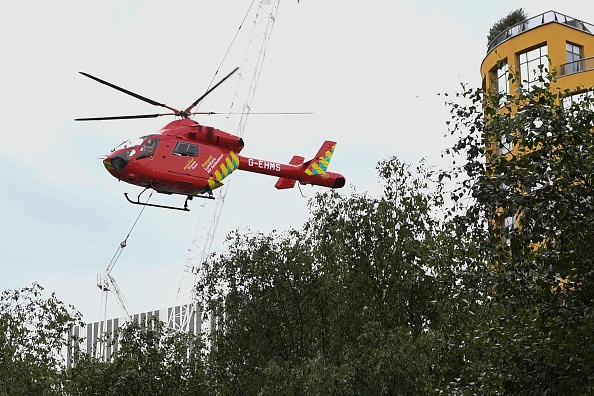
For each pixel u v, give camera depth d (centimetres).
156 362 7500
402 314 7088
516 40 8981
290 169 9738
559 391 3559
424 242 6912
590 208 3522
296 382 6662
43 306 8069
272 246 8038
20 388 7588
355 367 6388
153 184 8062
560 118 3678
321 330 7644
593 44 8881
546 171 3653
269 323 7819
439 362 5997
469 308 4022
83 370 7612
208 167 8256
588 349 3484
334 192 7694
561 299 3669
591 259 3584
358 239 7306
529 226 3672
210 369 7638
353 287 7194
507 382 3659
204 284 8069
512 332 3716
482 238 3784
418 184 7525
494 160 3769
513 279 3725
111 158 7856
